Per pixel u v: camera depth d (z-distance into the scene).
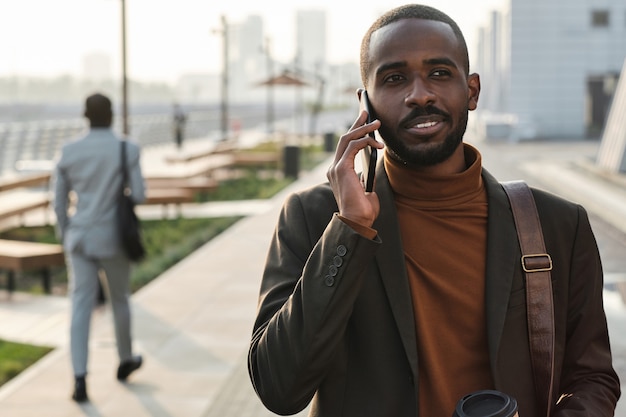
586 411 1.69
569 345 1.83
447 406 1.66
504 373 1.68
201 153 20.95
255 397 5.32
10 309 8.07
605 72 39.72
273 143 36.09
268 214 14.63
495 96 48.38
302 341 1.58
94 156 5.29
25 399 5.36
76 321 5.34
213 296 8.35
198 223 13.52
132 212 5.36
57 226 5.43
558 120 40.09
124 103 12.51
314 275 1.59
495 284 1.71
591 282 1.84
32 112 78.69
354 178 1.62
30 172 17.78
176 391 5.50
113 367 6.03
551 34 39.62
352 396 1.70
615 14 39.31
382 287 1.71
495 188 1.82
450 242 1.75
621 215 13.70
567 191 17.42
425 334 1.69
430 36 1.68
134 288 8.91
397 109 1.69
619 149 20.61
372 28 1.76
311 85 30.23
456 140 1.71
